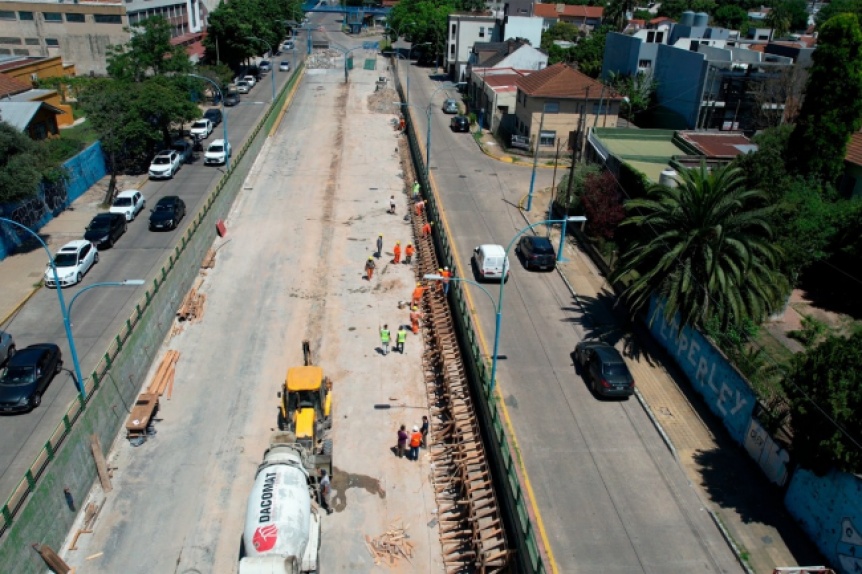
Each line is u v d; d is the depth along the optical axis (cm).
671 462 2572
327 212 5125
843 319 3384
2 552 1845
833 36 3653
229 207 5069
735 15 13312
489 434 2630
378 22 18338
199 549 2175
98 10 8794
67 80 6969
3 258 4056
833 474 2105
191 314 3538
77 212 4841
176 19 11019
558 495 2391
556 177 5984
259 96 8994
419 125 7694
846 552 2039
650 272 3038
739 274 2839
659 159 4803
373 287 3966
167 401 2878
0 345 2941
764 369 2753
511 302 3741
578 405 2888
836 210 3572
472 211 5106
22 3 8731
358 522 2303
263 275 4059
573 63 9469
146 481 2442
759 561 2142
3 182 3831
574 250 4453
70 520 2220
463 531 2230
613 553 2161
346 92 9562
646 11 13862
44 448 2116
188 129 7106
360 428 2764
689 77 6594
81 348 3144
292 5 14025
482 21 10425
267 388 2994
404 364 3219
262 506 1959
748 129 6319
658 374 3122
